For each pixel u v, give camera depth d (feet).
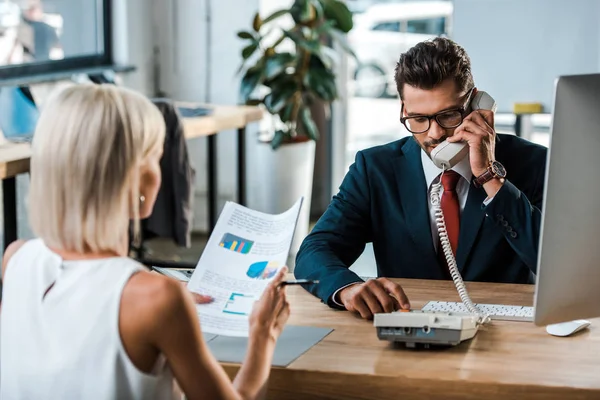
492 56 15.20
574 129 4.80
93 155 4.17
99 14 18.63
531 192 7.02
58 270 4.33
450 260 6.56
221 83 19.38
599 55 14.60
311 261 6.73
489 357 5.30
